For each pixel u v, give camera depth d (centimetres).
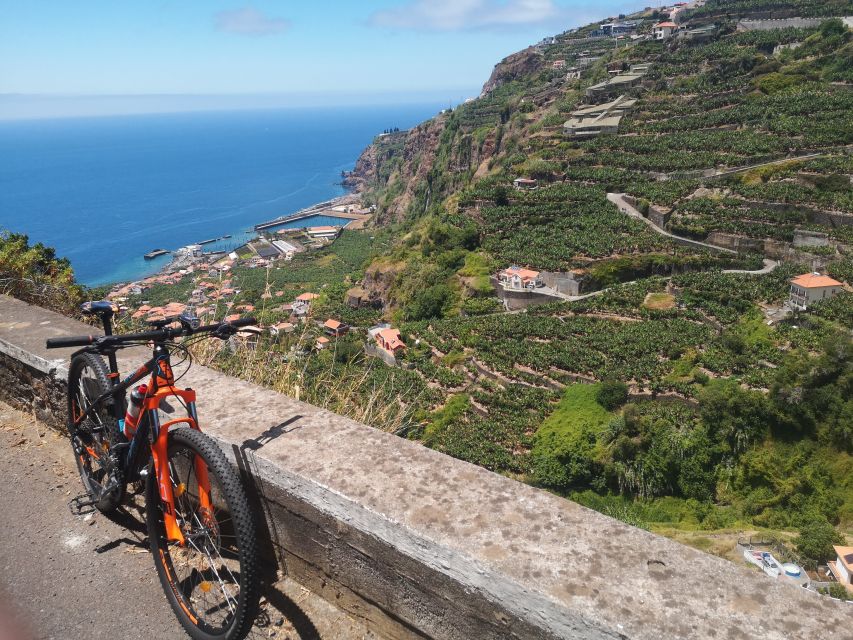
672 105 8700
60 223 17000
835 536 2495
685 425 3322
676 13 13838
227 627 257
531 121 10750
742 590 198
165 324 299
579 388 3753
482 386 4006
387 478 266
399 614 254
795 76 8250
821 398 3178
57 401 453
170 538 284
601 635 188
